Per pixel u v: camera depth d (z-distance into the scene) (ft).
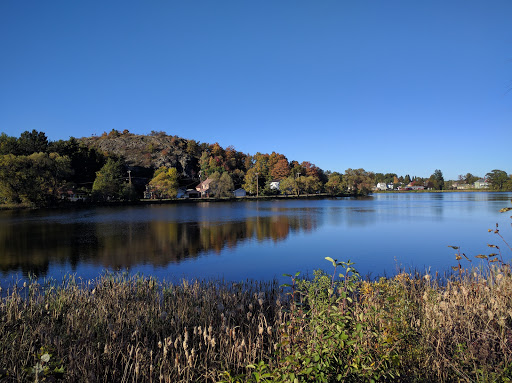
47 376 13.70
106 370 17.69
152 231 103.24
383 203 265.34
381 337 14.26
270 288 38.04
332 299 15.79
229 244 80.33
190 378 17.37
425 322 17.89
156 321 25.22
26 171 198.80
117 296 31.14
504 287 21.34
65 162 216.54
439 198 354.54
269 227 112.68
